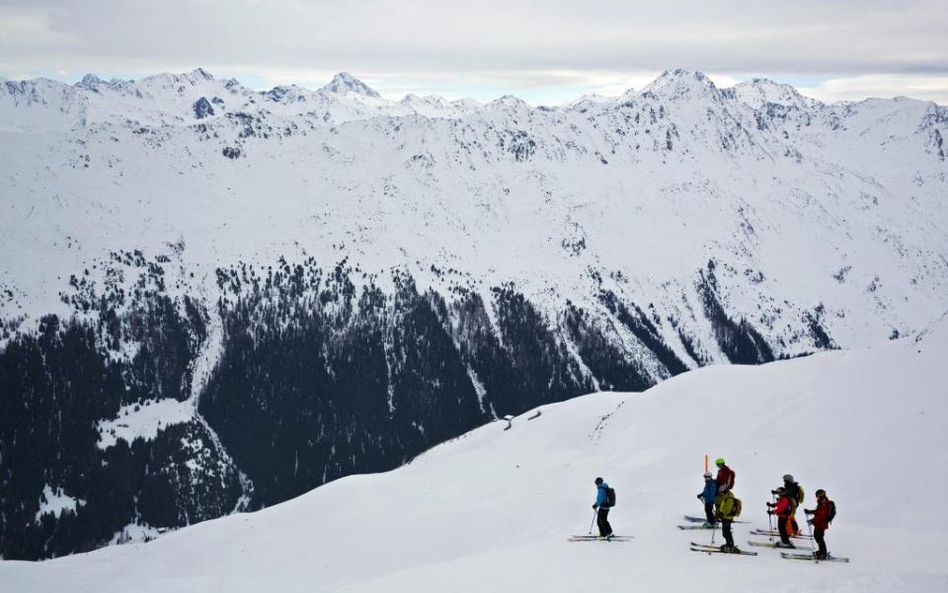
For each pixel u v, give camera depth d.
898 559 32.22
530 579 31.09
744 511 53.94
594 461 76.44
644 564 32.06
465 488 74.19
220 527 73.38
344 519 67.69
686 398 81.94
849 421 64.81
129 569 65.81
